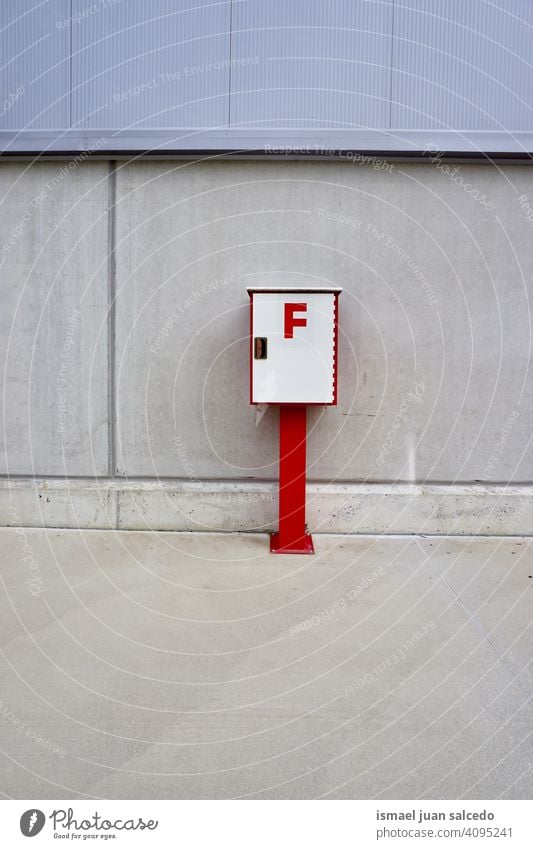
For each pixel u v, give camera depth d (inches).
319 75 148.1
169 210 153.5
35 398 158.7
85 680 89.4
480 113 148.1
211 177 152.3
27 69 150.9
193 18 148.1
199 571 130.5
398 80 147.7
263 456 156.6
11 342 157.3
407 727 79.0
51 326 157.0
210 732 77.6
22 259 156.3
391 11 146.6
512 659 95.5
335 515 154.6
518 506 153.3
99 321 156.5
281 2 146.9
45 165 154.3
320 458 156.4
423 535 154.1
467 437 155.6
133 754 73.5
